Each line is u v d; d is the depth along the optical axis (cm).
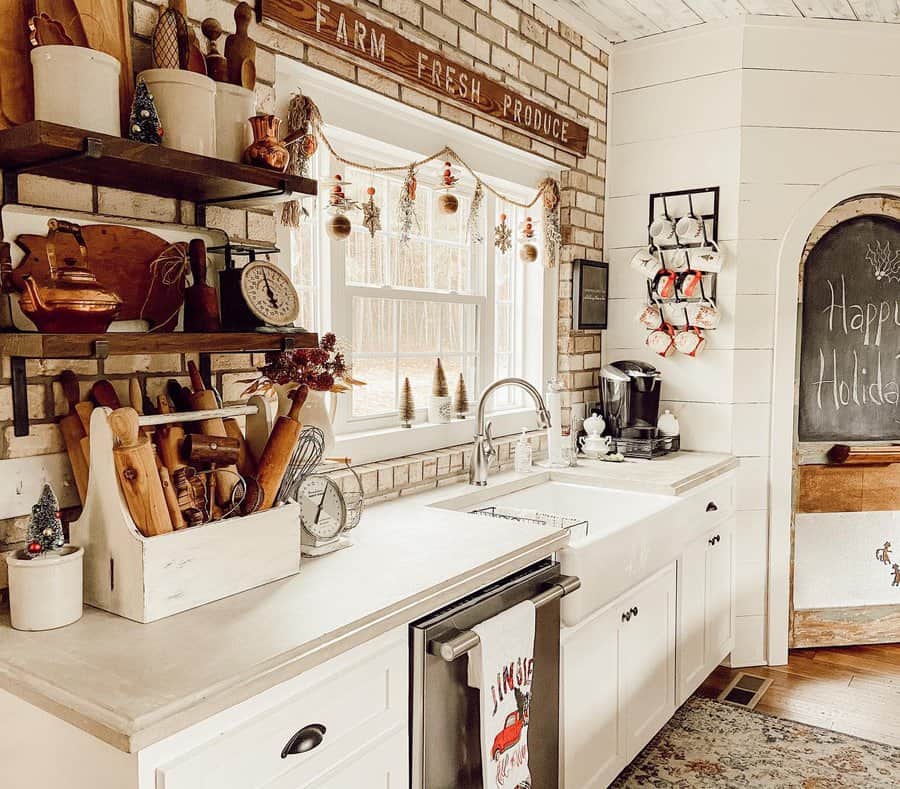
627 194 359
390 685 147
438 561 171
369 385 264
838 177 332
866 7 313
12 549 146
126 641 126
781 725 288
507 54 287
